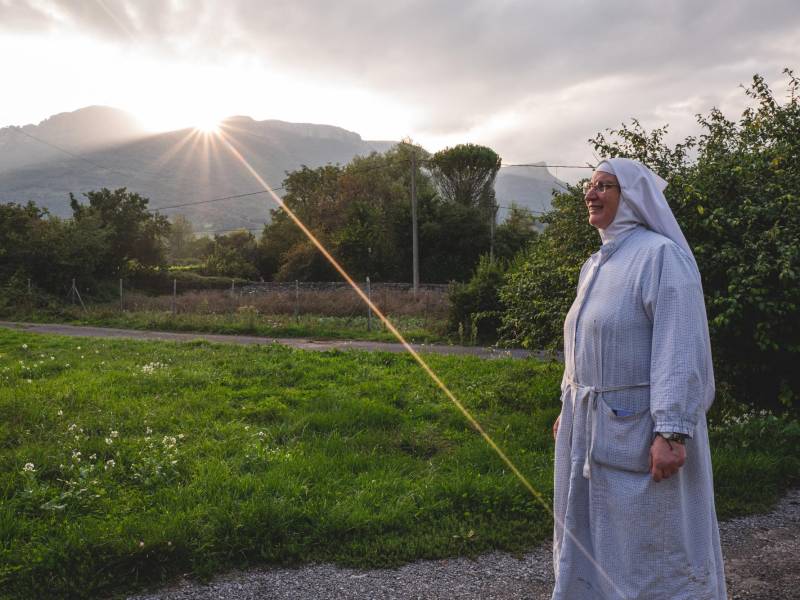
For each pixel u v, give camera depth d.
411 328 18.88
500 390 8.20
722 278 6.11
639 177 2.60
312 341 17.17
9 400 7.14
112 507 4.26
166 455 5.18
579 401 2.54
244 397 7.97
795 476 5.21
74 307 27.00
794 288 5.55
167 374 9.12
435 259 38.78
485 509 4.42
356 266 38.12
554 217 7.88
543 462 5.45
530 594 3.38
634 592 2.31
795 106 6.82
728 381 6.46
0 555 3.49
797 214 5.82
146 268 38.56
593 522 2.45
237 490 4.52
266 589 3.41
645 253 2.45
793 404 6.18
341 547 3.85
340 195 45.75
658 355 2.30
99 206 41.19
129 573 3.47
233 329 19.36
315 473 4.96
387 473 5.10
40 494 4.31
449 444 6.15
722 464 5.17
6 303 26.33
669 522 2.29
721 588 2.44
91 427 6.27
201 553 3.66
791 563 3.77
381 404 7.26
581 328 2.59
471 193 48.16
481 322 16.73
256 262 48.31
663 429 2.21
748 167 6.32
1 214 30.88
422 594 3.37
